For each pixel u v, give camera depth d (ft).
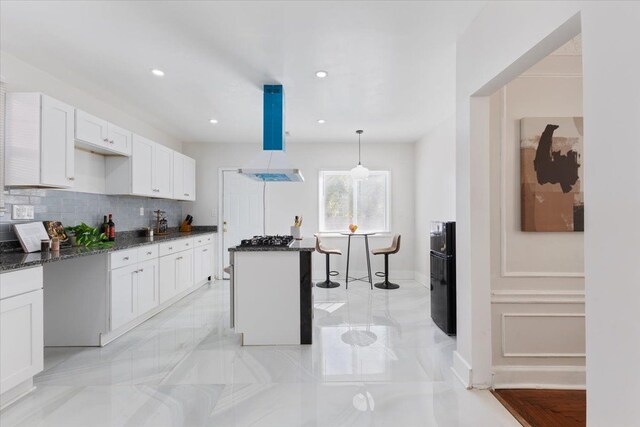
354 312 12.63
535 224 7.27
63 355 8.84
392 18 6.96
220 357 8.71
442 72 9.62
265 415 6.16
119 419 6.03
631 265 3.22
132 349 9.24
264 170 10.32
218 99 11.95
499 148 7.41
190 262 15.29
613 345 3.41
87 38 7.75
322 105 12.55
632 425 3.22
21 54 8.51
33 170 8.15
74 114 9.34
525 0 5.16
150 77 9.98
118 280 9.84
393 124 15.23
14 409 6.32
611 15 3.39
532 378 7.27
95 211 11.88
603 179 3.51
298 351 9.09
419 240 18.21
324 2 6.43
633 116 3.17
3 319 6.10
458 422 5.98
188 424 5.89
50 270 9.46
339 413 6.23
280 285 9.52
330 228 19.39
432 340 9.87
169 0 6.35
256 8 6.60
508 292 7.38
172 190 15.34
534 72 7.47
